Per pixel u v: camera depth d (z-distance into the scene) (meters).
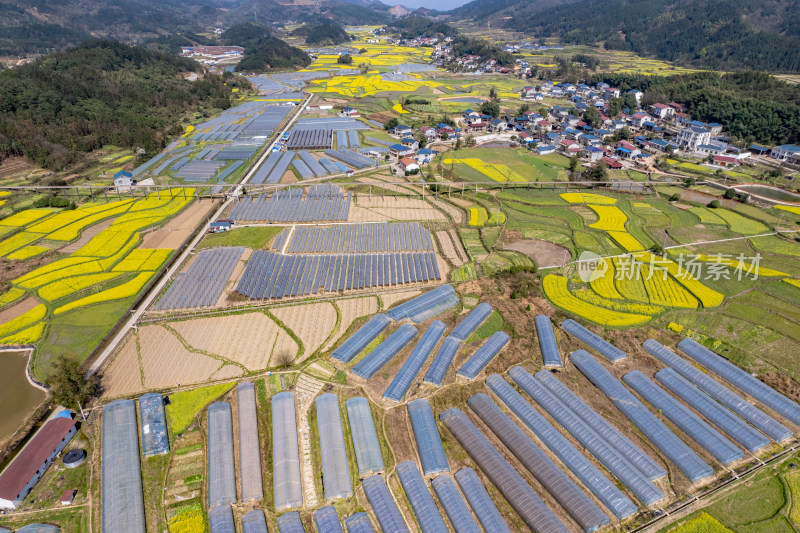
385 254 97.50
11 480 49.44
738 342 70.56
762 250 96.31
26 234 104.62
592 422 57.34
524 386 62.62
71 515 47.66
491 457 52.25
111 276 88.19
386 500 47.91
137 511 47.41
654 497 48.28
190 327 75.50
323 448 54.00
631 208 118.12
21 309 79.88
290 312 79.38
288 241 102.75
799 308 77.25
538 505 47.03
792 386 62.38
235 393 62.44
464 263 94.25
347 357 67.94
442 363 66.19
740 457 53.19
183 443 55.62
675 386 62.56
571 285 86.19
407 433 56.59
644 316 76.50
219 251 97.44
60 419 56.66
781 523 45.84
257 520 46.28
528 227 108.81
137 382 64.56
